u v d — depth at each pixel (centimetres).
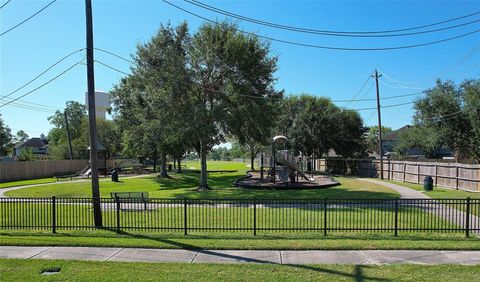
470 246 1021
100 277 778
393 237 1154
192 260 905
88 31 1392
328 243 1056
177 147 4394
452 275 789
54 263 873
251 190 2823
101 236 1167
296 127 5131
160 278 772
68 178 4619
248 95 2856
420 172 3278
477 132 3669
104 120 7706
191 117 2766
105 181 4216
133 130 4203
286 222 1335
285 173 3219
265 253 967
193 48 2928
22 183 3875
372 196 2314
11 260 898
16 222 1467
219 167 8462
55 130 9738
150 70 2847
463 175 2720
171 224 1360
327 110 5153
